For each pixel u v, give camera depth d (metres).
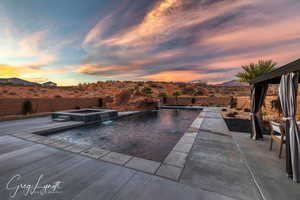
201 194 2.02
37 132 6.07
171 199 1.90
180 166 2.94
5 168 2.82
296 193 2.04
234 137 5.22
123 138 6.27
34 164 3.00
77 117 9.09
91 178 2.46
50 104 13.33
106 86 58.28
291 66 2.53
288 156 2.51
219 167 2.90
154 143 5.55
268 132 5.81
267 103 9.91
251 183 2.30
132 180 2.39
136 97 19.16
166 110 18.81
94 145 5.30
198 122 8.58
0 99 9.86
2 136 5.24
